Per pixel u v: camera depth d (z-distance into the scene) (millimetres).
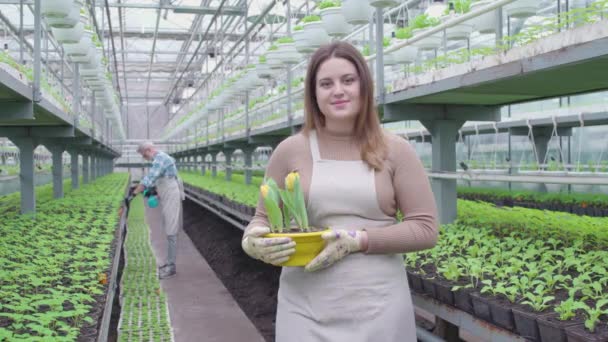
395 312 2109
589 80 3822
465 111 5340
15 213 7488
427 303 3416
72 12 5238
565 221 4516
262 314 6352
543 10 7406
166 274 8555
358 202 2129
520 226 4621
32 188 7539
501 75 3264
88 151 15875
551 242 3898
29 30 12391
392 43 6070
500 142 12172
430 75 4090
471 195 10852
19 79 4281
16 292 3316
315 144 2229
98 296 3400
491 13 5004
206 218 14414
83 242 5141
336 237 1973
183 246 11766
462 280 3318
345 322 2094
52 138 10070
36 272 3746
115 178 20531
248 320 6246
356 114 2150
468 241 4246
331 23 5488
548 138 10938
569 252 3566
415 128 12414
